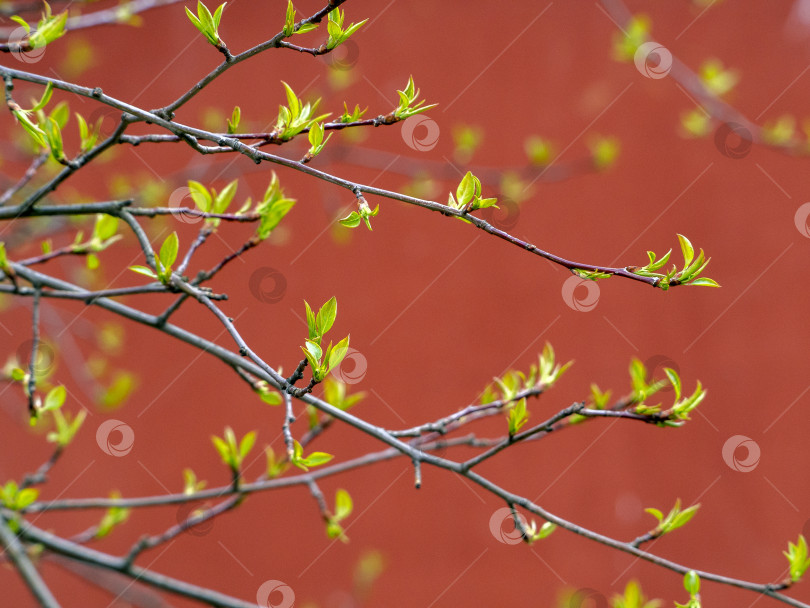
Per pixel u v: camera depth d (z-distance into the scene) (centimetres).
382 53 485
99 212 165
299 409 474
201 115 459
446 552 471
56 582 464
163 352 470
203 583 465
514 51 496
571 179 495
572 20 499
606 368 480
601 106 493
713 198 495
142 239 157
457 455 473
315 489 215
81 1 221
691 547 475
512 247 491
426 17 492
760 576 470
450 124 486
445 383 480
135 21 229
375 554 407
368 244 487
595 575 471
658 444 480
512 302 485
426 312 485
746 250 492
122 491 463
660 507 475
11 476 453
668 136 495
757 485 478
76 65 345
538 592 469
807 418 478
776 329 487
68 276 452
